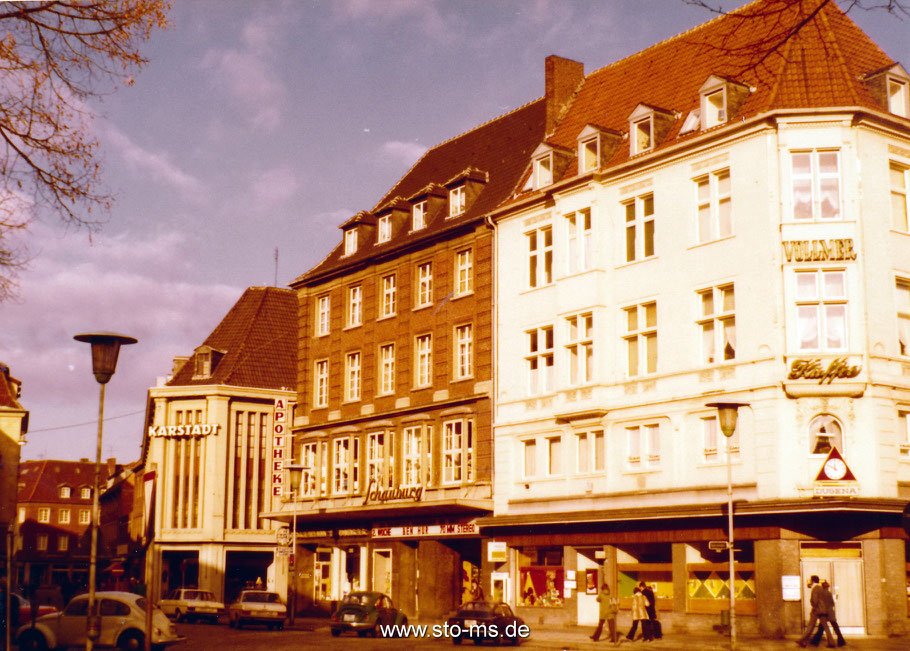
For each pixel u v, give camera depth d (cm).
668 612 3503
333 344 5284
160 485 6806
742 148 3412
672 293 3594
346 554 5081
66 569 12569
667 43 4331
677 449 3503
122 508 9531
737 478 3316
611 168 3828
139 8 1156
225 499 6769
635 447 3669
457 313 4541
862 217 3278
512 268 4272
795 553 3164
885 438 3200
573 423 3875
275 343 7200
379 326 4988
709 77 3559
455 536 4384
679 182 3616
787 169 3309
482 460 4297
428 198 4878
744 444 3312
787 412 3225
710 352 3478
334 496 5094
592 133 3984
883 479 3170
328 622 4731
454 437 4491
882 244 3316
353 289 5256
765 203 3328
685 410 3491
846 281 3244
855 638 3100
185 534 6725
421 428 4656
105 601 2841
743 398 3322
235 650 2925
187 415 6869
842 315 3244
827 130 3297
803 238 3272
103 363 1733
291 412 6869
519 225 4259
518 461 4138
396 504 4609
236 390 6838
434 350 4641
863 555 3156
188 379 7031
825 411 3206
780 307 3262
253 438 6912
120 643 2795
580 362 3872
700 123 3612
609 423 3741
